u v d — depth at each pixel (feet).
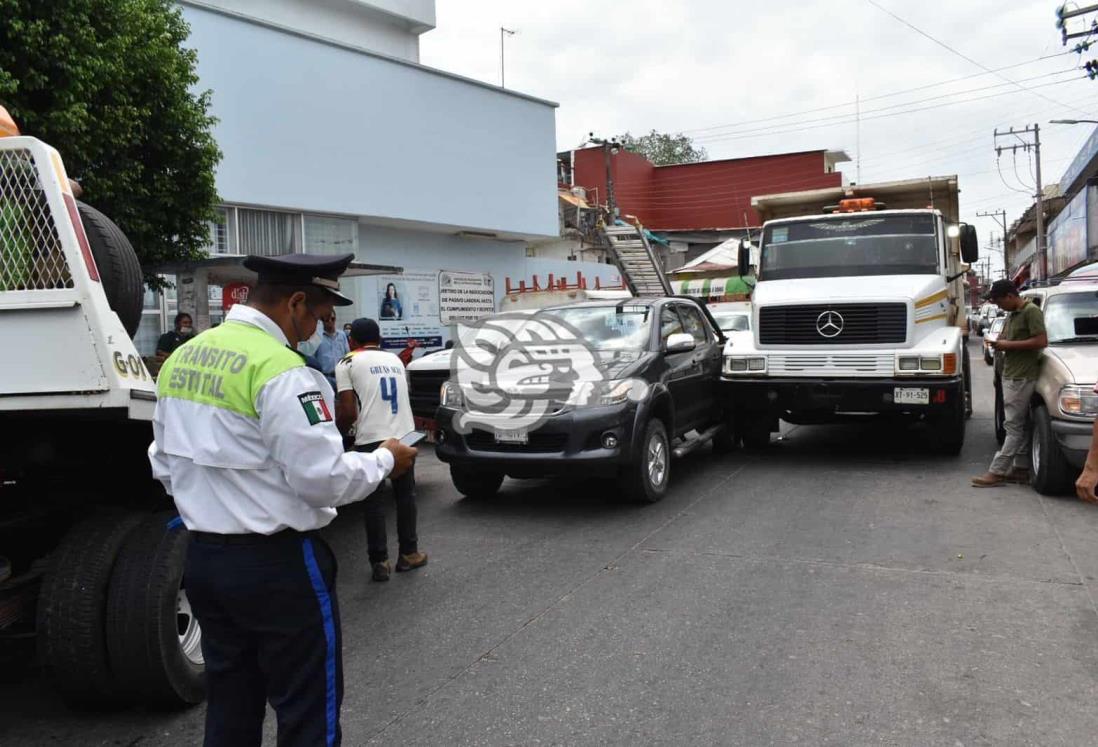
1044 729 10.43
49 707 12.44
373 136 52.44
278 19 64.95
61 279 10.37
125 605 11.32
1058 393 21.58
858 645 13.16
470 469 23.21
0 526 11.98
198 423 7.73
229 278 32.19
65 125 24.89
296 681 7.82
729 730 10.66
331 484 7.52
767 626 14.06
